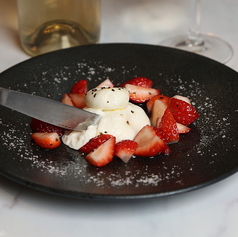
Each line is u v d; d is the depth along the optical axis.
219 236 0.51
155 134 0.55
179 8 0.89
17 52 0.78
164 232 0.51
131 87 0.64
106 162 0.54
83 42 0.75
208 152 0.55
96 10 0.75
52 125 0.58
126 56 0.70
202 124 0.59
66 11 0.73
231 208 0.53
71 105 0.62
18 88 0.65
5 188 0.55
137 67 0.69
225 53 0.78
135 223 0.52
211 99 0.63
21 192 0.55
